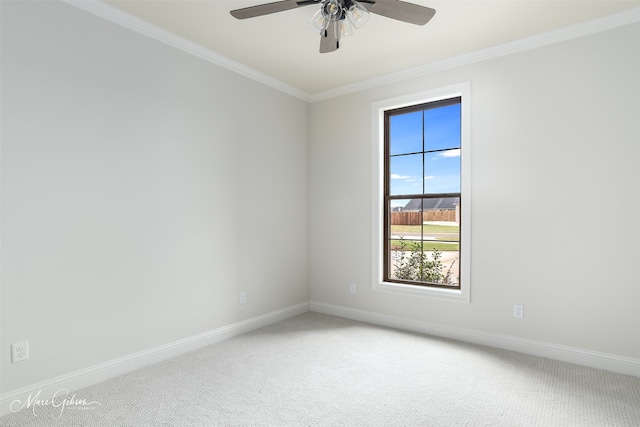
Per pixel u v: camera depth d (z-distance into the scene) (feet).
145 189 8.88
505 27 8.95
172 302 9.46
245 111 11.53
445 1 7.84
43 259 7.17
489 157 10.16
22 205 6.90
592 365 8.73
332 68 11.54
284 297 13.05
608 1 7.82
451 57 10.66
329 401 7.18
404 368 8.70
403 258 12.48
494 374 8.37
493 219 10.11
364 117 12.65
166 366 8.83
